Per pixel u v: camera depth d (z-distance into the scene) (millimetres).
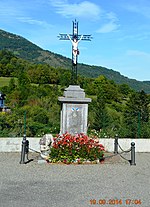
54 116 22094
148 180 9391
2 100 31891
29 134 15883
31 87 36719
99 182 9000
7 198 7262
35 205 6785
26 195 7543
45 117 20875
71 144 11578
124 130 17125
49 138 11875
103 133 16078
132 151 11742
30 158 12453
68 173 10016
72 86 12922
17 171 10148
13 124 16359
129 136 16859
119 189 8297
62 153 11469
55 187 8359
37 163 11438
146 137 16250
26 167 10766
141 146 14953
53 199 7270
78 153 11523
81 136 12039
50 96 30234
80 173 10062
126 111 27922
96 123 21906
